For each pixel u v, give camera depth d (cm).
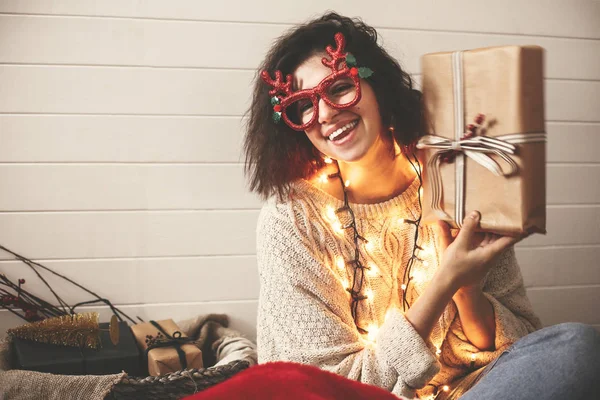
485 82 117
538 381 113
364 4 217
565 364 113
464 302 138
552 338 118
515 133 113
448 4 220
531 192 114
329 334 132
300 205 141
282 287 135
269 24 214
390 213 143
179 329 203
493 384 116
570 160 233
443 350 145
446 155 123
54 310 209
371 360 126
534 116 113
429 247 144
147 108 212
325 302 135
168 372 180
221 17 212
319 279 136
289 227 139
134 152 212
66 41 207
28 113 207
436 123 124
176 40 211
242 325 221
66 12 206
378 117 134
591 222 236
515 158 113
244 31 213
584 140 233
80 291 213
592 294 236
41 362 175
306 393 96
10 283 208
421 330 125
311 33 135
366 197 143
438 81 123
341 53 131
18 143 208
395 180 143
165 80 212
